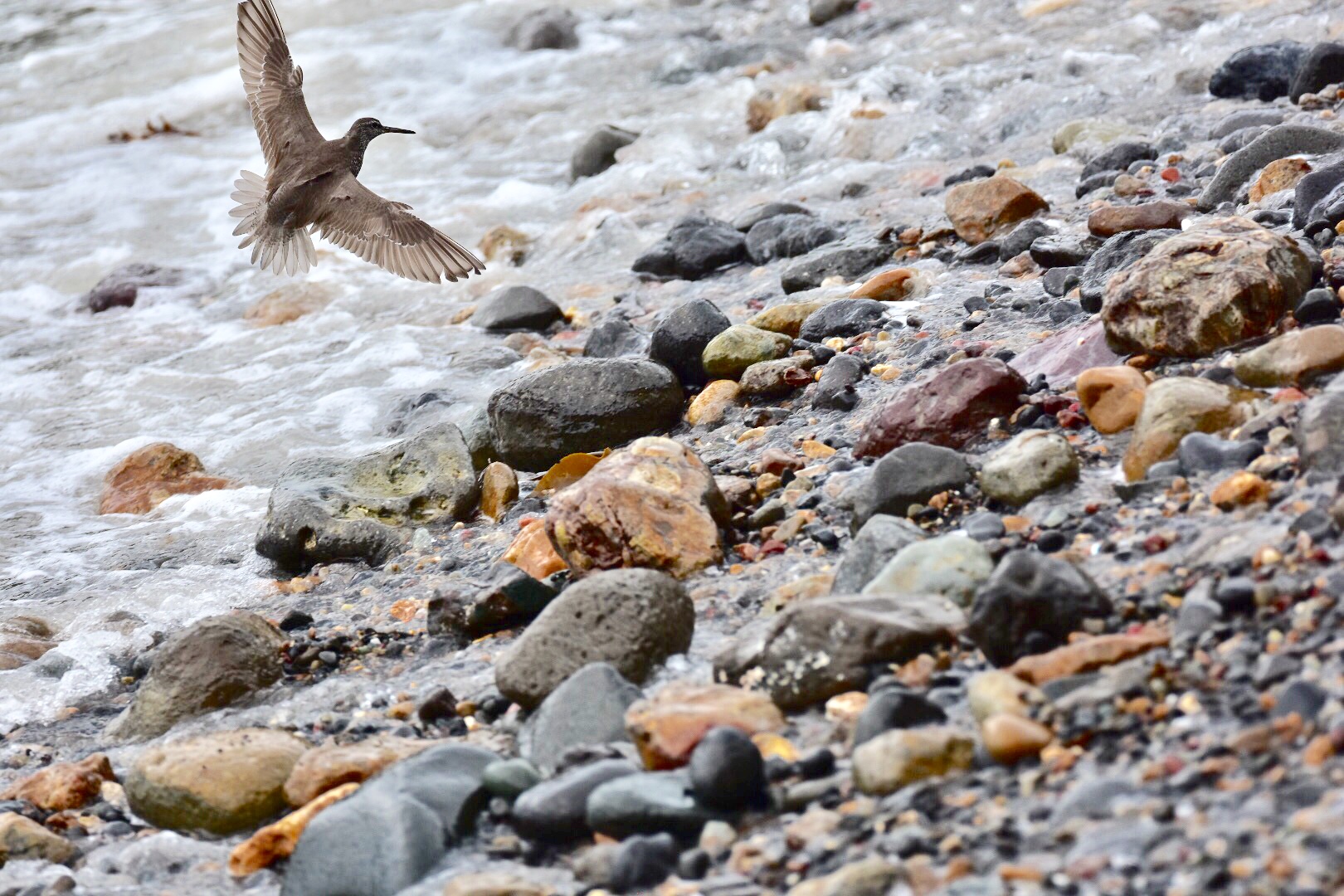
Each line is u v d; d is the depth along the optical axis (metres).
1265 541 7.16
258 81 10.09
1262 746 5.65
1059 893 5.19
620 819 6.50
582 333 15.88
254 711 9.12
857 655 7.21
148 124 28.02
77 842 7.93
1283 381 8.84
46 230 23.70
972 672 7.07
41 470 14.96
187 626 10.03
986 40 23.45
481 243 19.95
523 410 12.23
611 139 22.69
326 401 15.45
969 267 13.94
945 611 7.45
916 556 7.94
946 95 21.06
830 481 10.03
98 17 34.72
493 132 25.36
